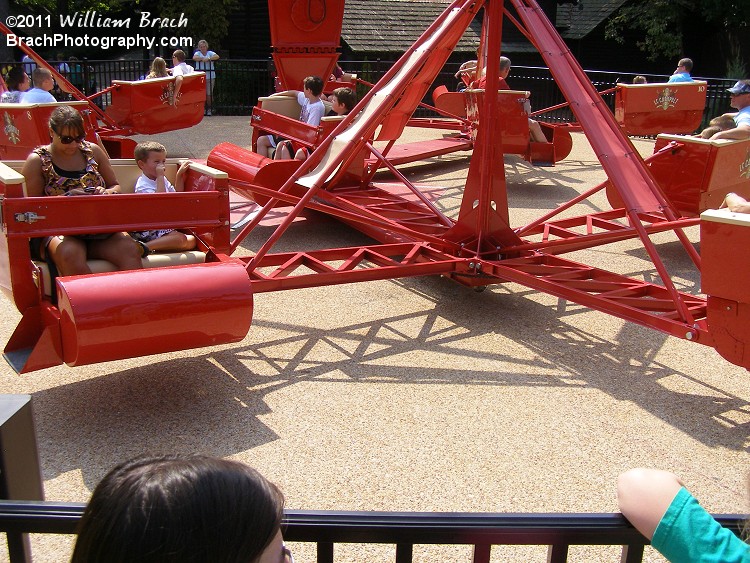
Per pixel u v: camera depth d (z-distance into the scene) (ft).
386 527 4.54
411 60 17.60
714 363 15.43
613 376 14.69
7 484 7.43
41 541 9.47
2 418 7.41
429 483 10.87
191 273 12.50
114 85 31.76
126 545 2.85
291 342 15.85
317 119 27.91
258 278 15.89
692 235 25.99
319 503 10.32
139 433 11.98
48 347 12.30
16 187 12.44
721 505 10.56
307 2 31.07
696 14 83.10
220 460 3.23
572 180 35.50
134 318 11.77
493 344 16.11
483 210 18.35
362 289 19.42
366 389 13.79
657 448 12.04
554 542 4.57
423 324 17.15
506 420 12.79
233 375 14.20
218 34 74.08
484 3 18.20
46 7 76.28
